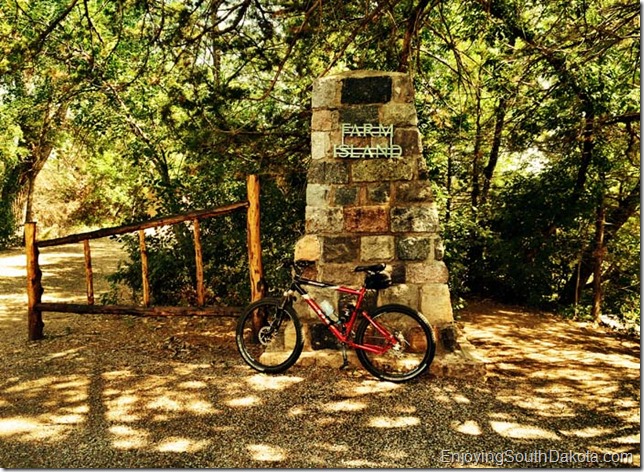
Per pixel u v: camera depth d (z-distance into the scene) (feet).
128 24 28.50
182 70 21.29
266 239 21.72
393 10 21.39
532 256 29.04
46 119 39.40
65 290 28.78
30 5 27.73
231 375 14.11
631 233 30.22
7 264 37.81
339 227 14.89
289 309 14.56
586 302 30.89
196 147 20.03
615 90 23.27
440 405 12.22
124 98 27.96
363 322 13.96
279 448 10.32
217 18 19.40
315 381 13.57
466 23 25.05
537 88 24.26
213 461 9.86
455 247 24.30
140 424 11.35
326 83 15.01
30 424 11.40
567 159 28.27
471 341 19.57
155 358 15.72
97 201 59.36
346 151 14.84
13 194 50.83
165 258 21.88
